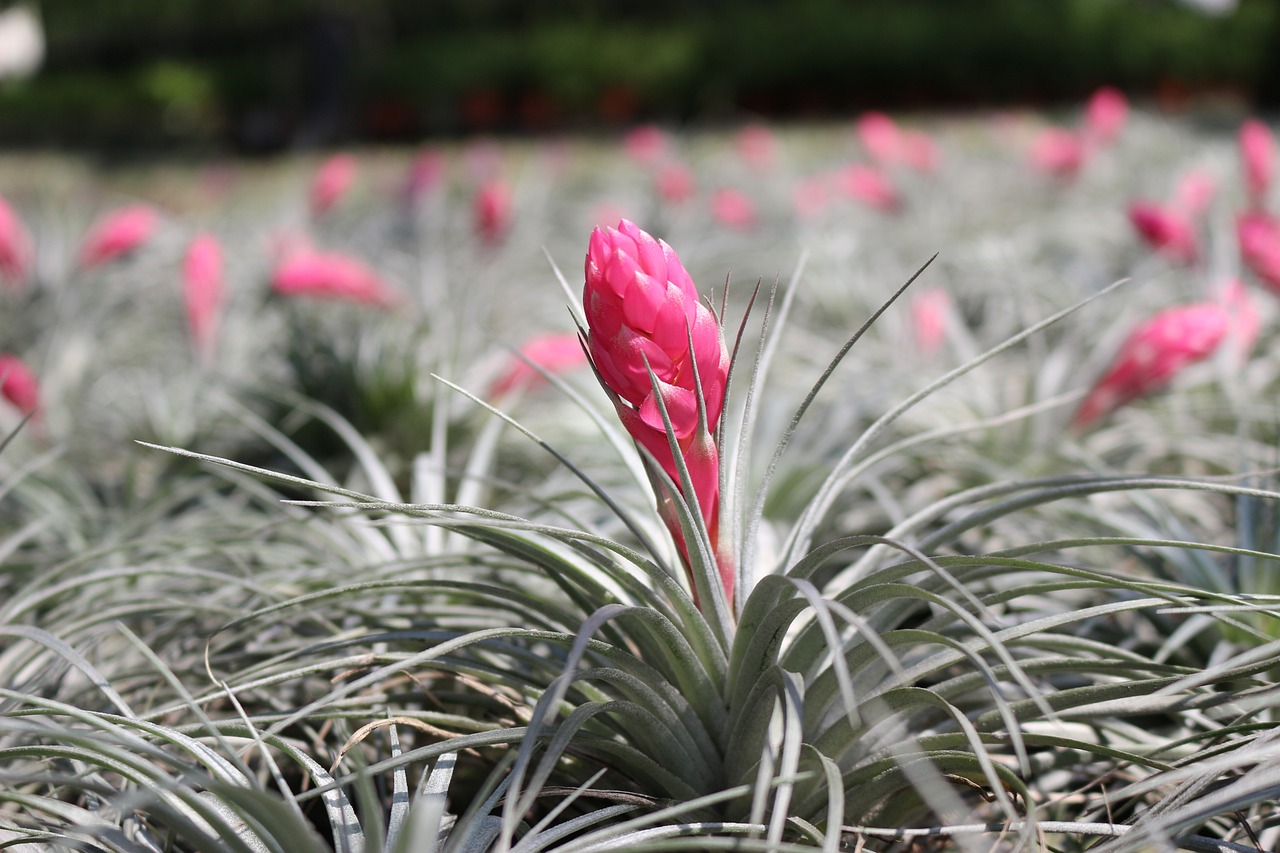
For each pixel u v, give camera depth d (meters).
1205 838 1.70
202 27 30.03
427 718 1.87
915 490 3.48
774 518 3.33
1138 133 12.09
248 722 1.75
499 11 28.39
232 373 5.09
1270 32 20.02
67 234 7.57
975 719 1.88
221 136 24.27
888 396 4.07
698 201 9.39
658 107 23.09
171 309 6.54
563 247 7.60
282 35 29.06
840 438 3.74
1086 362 4.33
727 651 1.85
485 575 2.74
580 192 11.04
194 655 2.50
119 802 1.43
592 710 1.68
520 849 1.58
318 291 4.44
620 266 1.65
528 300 6.09
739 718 1.78
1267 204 7.13
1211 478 2.06
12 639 2.58
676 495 1.72
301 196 10.88
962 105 21.28
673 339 1.68
